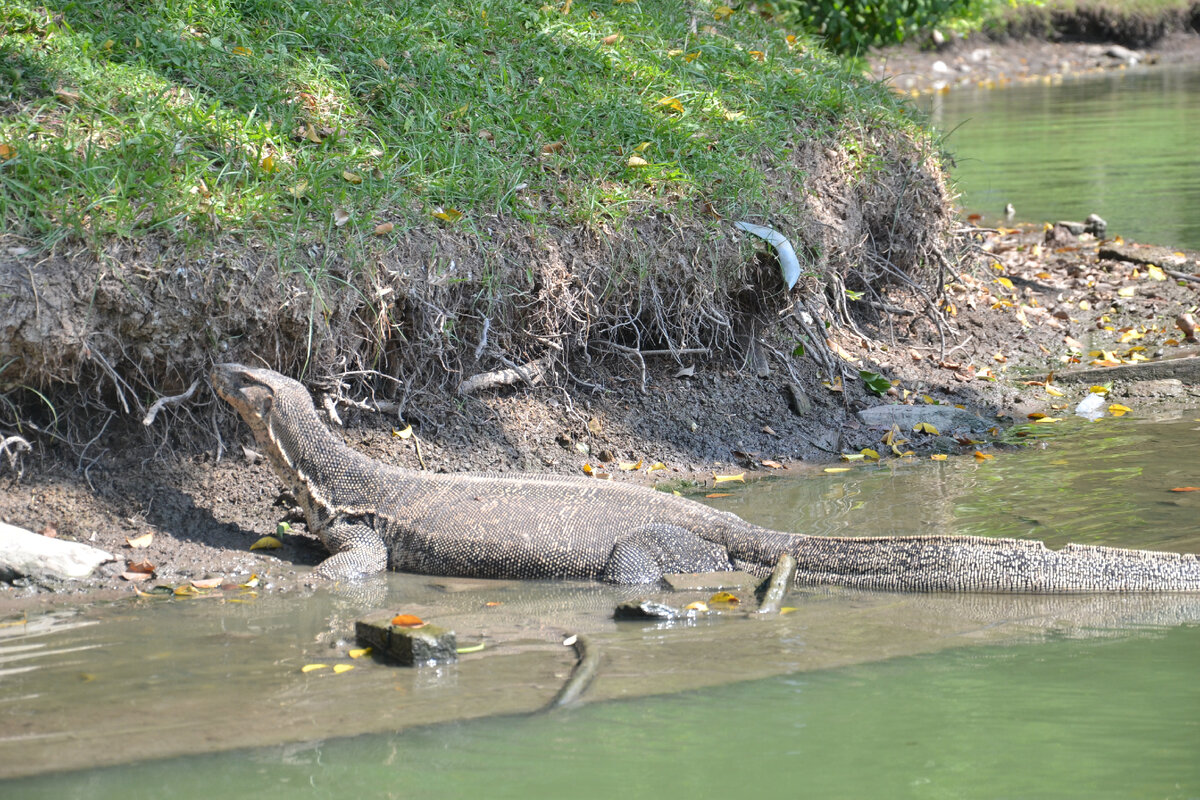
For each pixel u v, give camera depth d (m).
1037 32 53.47
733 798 4.24
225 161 8.83
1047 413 11.20
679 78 12.23
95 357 7.80
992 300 14.50
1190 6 55.12
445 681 5.56
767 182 11.12
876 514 8.38
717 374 11.02
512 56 11.67
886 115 13.07
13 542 7.38
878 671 5.59
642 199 10.22
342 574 7.57
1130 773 4.37
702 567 7.56
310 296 8.42
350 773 4.53
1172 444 9.70
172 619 6.65
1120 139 28.39
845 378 11.53
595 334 10.44
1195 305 14.37
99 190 8.04
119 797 4.36
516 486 8.00
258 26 10.78
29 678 5.65
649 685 5.45
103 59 9.61
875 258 12.53
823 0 18.97
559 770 4.50
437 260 9.09
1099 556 7.09
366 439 9.25
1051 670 5.52
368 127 10.13
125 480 8.25
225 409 8.71
